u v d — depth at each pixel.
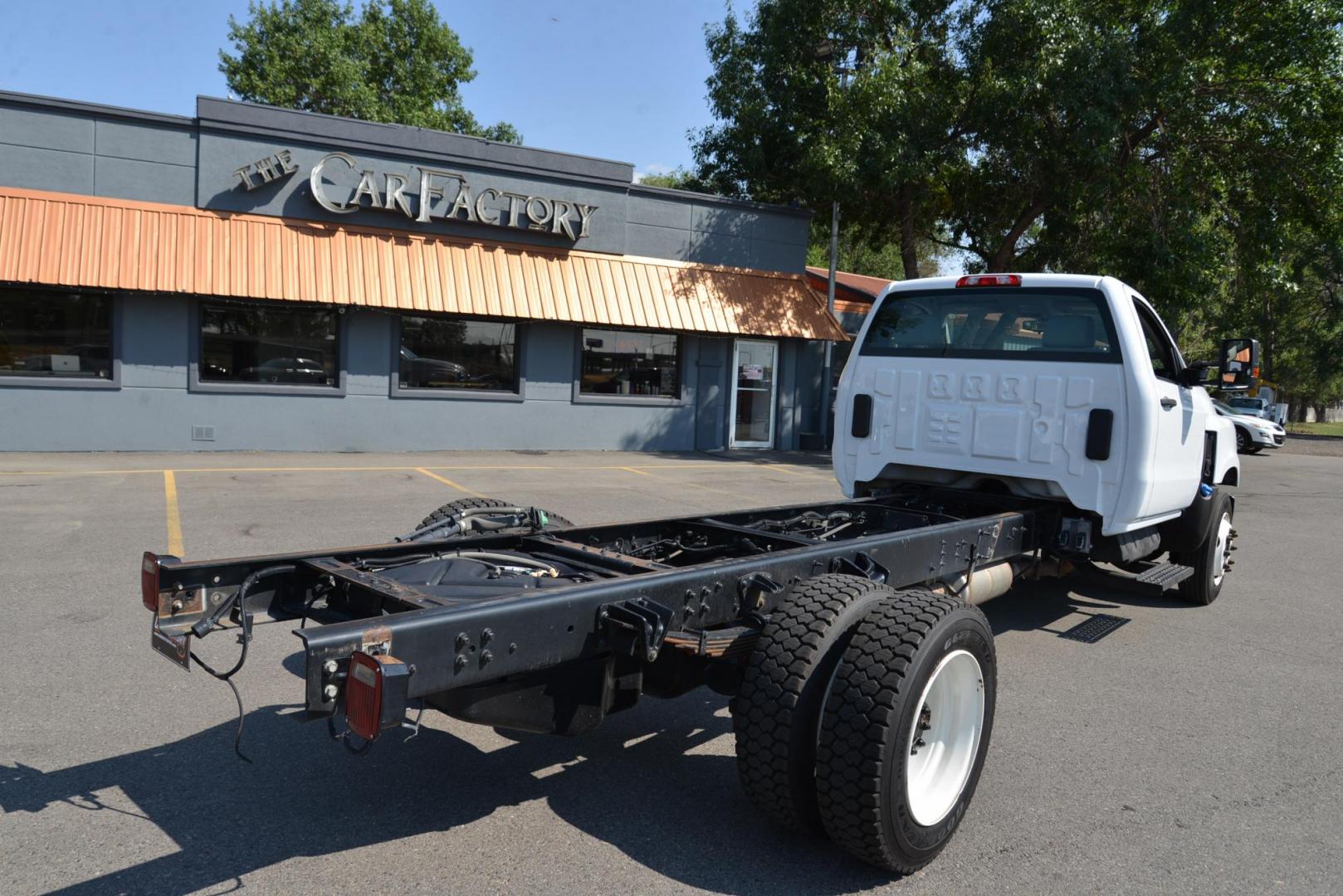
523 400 15.73
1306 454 25.70
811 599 3.21
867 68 17.05
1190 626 6.64
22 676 4.57
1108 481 5.34
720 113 19.41
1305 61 16.11
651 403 16.97
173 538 7.62
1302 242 28.66
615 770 3.88
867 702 2.90
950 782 3.29
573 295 15.38
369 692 2.26
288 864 3.01
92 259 12.04
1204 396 6.59
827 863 3.17
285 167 13.23
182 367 13.18
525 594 2.85
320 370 14.21
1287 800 3.79
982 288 5.91
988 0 16.41
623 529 4.60
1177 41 16.03
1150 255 17.50
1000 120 16.62
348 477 11.56
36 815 3.26
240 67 34.78
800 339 18.39
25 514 8.37
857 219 21.44
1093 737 4.43
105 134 12.41
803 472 14.52
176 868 2.96
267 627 5.56
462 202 14.50
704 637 3.17
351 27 36.00
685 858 3.16
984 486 6.00
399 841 3.20
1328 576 8.71
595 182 15.77
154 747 3.86
